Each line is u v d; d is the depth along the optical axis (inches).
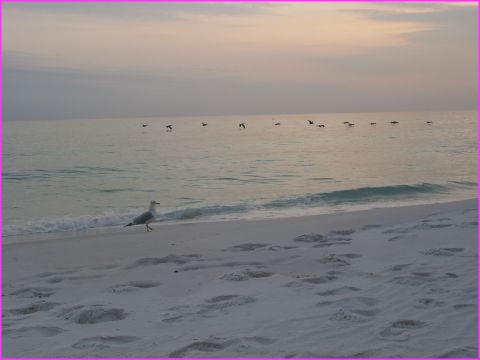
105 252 431.5
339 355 188.1
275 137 2918.3
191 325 227.1
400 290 267.4
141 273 335.0
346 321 223.1
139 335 217.0
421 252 360.8
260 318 232.5
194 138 2925.7
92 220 659.4
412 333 207.0
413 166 1346.0
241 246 424.8
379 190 901.2
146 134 3489.2
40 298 288.0
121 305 263.0
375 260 345.7
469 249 366.3
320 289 278.2
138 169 1370.6
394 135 2908.5
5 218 697.6
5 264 388.2
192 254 394.9
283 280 300.2
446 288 267.6
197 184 1074.7
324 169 1316.4
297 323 223.8
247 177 1180.5
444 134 2947.8
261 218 653.9
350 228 501.7
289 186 1018.1
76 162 1556.3
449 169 1268.5
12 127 5467.5
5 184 1093.1
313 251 384.5
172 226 587.2
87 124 6702.8
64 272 356.8
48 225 631.8
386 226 504.7
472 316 223.5
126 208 788.6
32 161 1587.1
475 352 186.4
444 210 640.4
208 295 276.4
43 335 222.4
